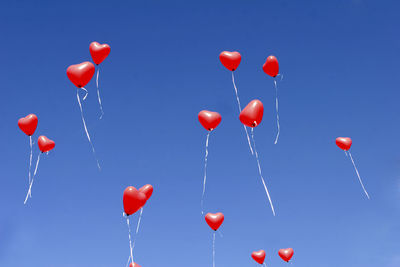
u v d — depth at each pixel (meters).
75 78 5.68
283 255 8.18
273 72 6.62
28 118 6.42
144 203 5.21
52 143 6.54
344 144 8.12
